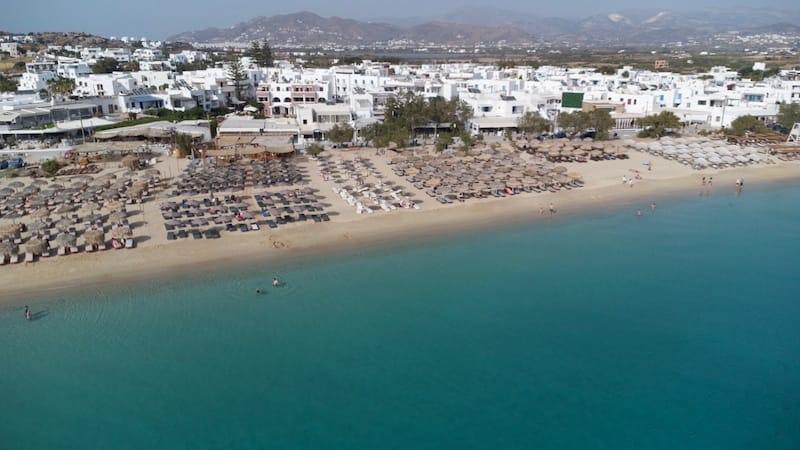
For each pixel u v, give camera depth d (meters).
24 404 40.28
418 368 44.56
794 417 39.81
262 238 67.75
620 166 105.69
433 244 68.50
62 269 58.88
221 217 72.69
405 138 115.06
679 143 120.06
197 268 60.06
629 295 56.91
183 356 45.59
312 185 89.56
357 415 39.44
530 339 48.62
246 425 38.41
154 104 158.75
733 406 40.84
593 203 84.94
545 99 146.50
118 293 54.69
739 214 81.88
